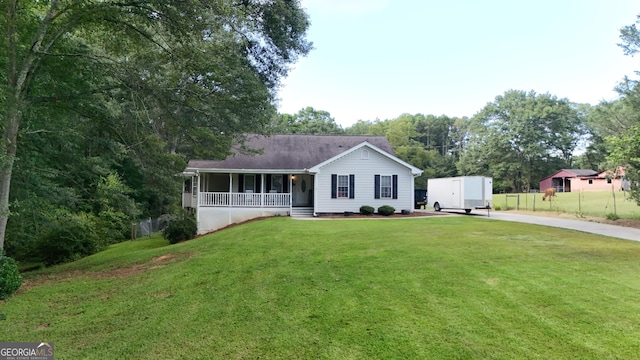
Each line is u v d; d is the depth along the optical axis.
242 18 10.26
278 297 5.67
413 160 49.19
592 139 50.66
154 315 5.29
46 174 11.85
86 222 15.24
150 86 10.43
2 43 8.97
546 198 29.91
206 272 7.62
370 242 9.85
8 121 8.47
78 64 10.06
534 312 4.63
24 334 4.82
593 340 3.85
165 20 8.98
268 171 19.30
